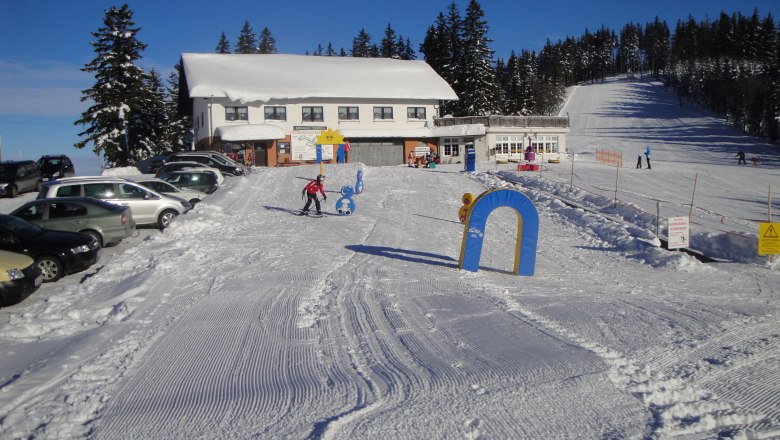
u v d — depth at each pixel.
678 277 13.33
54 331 8.37
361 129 49.41
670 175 38.38
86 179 19.08
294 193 27.75
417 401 5.55
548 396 5.63
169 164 29.42
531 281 12.17
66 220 15.50
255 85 47.34
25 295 10.45
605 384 5.95
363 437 4.81
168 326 8.35
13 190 28.28
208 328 8.23
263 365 6.69
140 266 12.47
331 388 5.93
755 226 21.05
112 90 48.72
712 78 109.56
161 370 6.55
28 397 5.80
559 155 51.94
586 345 7.27
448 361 6.71
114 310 9.19
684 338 7.82
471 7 68.75
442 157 51.56
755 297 11.28
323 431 4.89
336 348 7.29
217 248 14.98
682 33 186.38
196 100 52.28
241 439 4.84
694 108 106.19
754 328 8.45
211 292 10.45
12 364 6.98
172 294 10.34
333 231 18.23
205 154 34.84
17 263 10.48
